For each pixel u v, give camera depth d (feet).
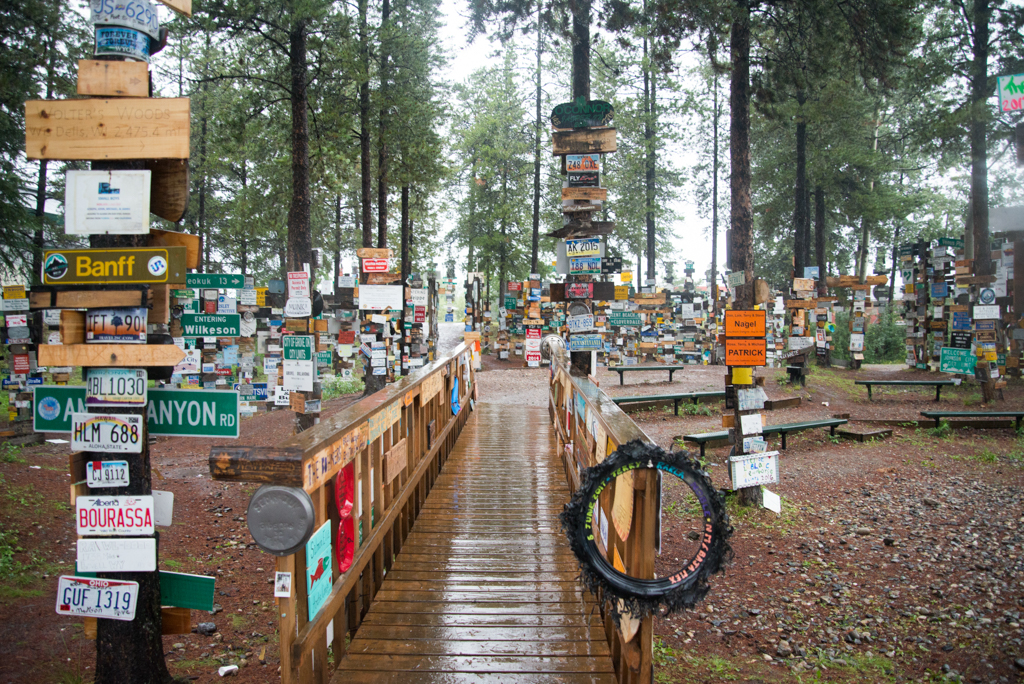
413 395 19.79
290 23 33.12
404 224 64.69
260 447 9.05
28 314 40.88
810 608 18.60
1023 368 54.19
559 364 29.81
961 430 38.75
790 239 105.60
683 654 16.07
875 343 82.02
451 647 12.21
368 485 13.65
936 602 18.63
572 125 25.31
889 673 15.26
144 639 11.11
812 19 34.04
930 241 61.11
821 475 30.04
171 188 11.25
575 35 30.50
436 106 55.57
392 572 15.85
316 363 29.37
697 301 76.13
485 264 102.06
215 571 20.40
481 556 16.99
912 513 25.29
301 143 34.47
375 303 43.62
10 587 18.22
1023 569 20.22
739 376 24.98
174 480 29.76
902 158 83.25
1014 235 46.09
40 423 11.18
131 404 10.88
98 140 10.84
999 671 15.21
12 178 33.06
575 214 25.96
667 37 32.27
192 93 53.21
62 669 14.26
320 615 10.00
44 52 39.47
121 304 10.83
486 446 31.83
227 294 50.21
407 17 53.83
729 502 26.37
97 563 10.88
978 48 48.60
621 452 9.27
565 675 11.29
